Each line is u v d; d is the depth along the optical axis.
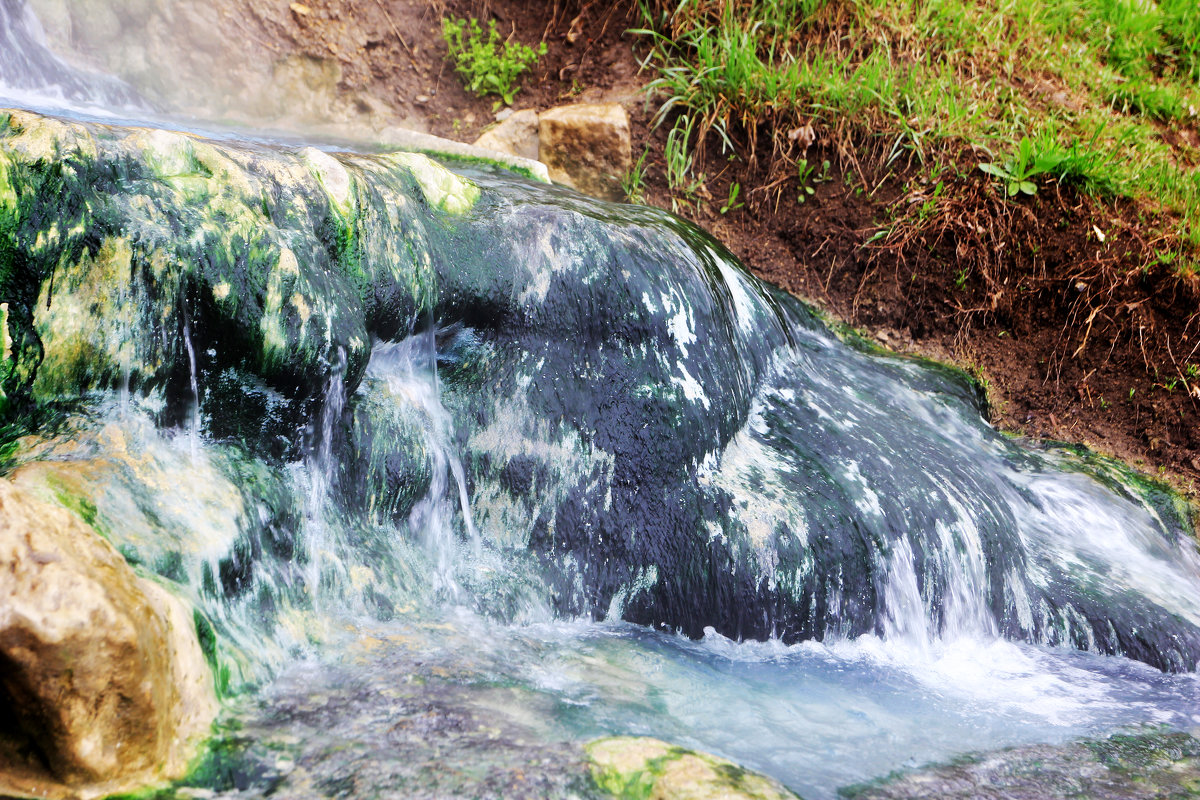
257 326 2.24
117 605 1.52
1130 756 2.51
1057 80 5.43
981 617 3.23
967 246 4.74
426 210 2.89
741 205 5.04
